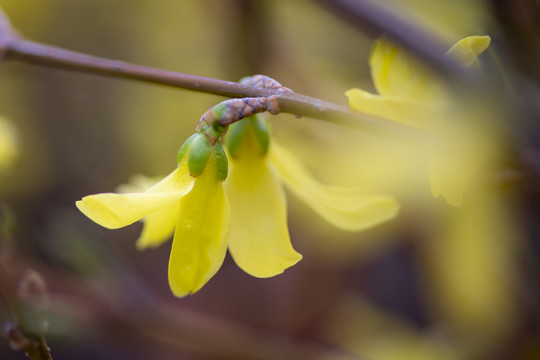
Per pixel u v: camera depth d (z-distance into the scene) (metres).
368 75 0.42
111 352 0.58
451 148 0.30
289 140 0.38
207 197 0.30
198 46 0.51
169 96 0.49
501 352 0.39
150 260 0.60
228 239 0.31
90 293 0.41
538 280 0.38
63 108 0.57
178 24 0.52
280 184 0.31
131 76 0.32
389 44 0.31
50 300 0.39
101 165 0.58
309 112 0.30
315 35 0.42
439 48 0.32
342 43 0.42
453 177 0.30
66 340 0.40
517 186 0.31
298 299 0.50
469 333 0.40
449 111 0.30
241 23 0.39
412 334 0.46
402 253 0.52
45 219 0.56
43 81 0.50
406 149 0.37
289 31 0.42
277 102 0.30
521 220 0.37
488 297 0.38
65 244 0.39
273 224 0.31
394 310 0.51
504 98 0.31
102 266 0.40
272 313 0.52
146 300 0.42
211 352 0.44
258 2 0.39
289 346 0.45
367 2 0.34
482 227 0.38
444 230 0.38
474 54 0.30
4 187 0.56
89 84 0.50
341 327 0.49
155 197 0.29
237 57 0.40
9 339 0.31
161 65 0.52
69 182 0.59
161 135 0.51
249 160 0.31
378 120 0.30
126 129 0.54
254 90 0.30
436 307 0.42
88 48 0.56
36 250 0.54
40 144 0.58
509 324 0.39
